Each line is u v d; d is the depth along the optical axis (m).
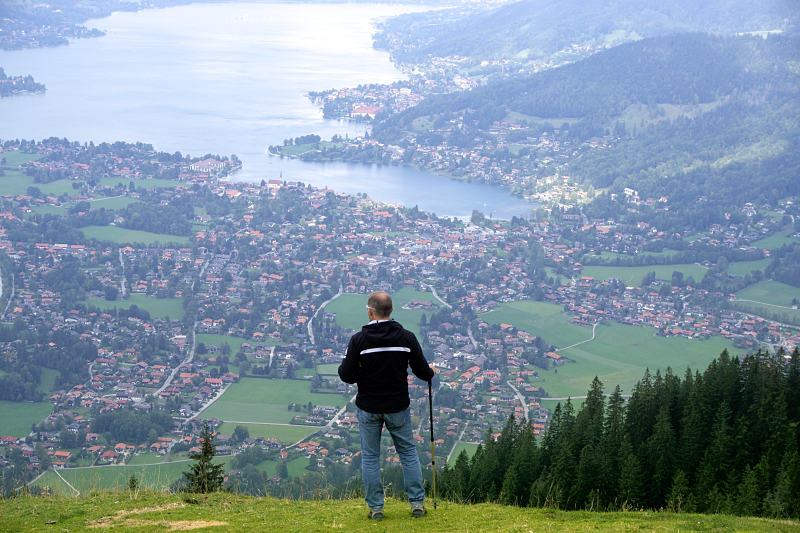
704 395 46.50
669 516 13.99
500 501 16.70
